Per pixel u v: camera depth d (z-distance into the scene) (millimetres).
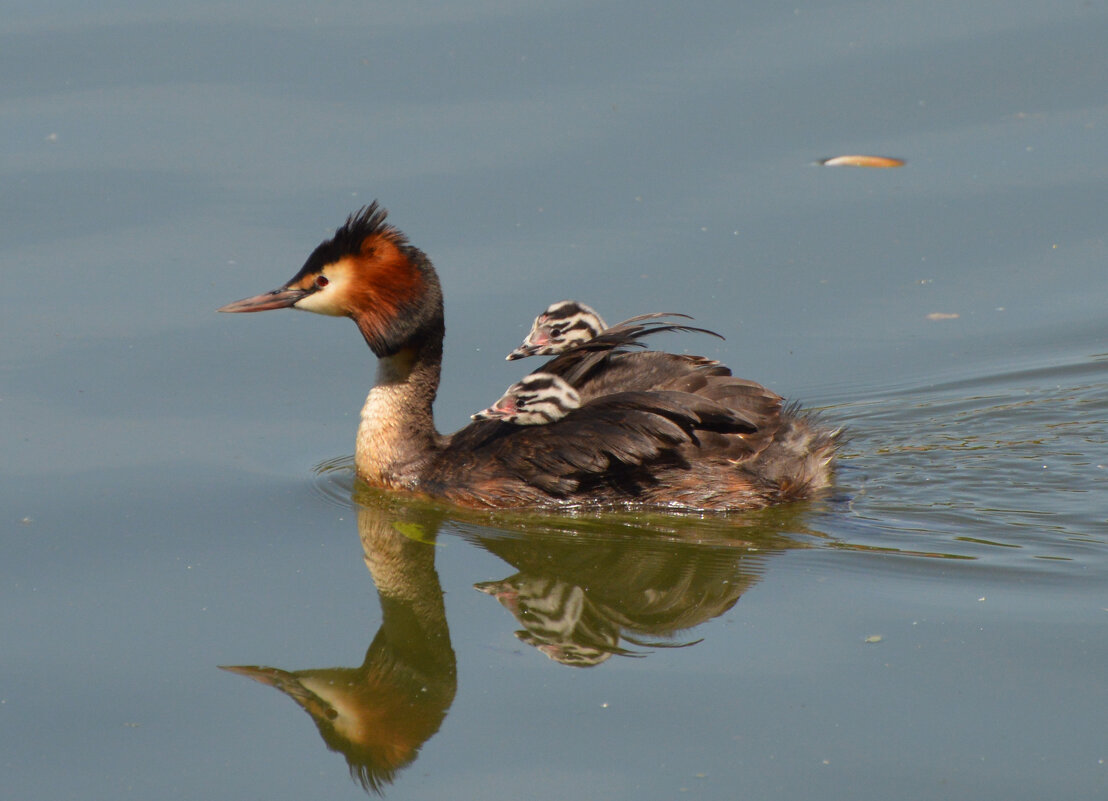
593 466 13195
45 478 14109
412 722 10500
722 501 13328
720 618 11539
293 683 11055
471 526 13477
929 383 15992
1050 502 13453
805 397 15797
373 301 14055
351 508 13859
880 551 12516
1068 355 16281
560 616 11867
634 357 14242
